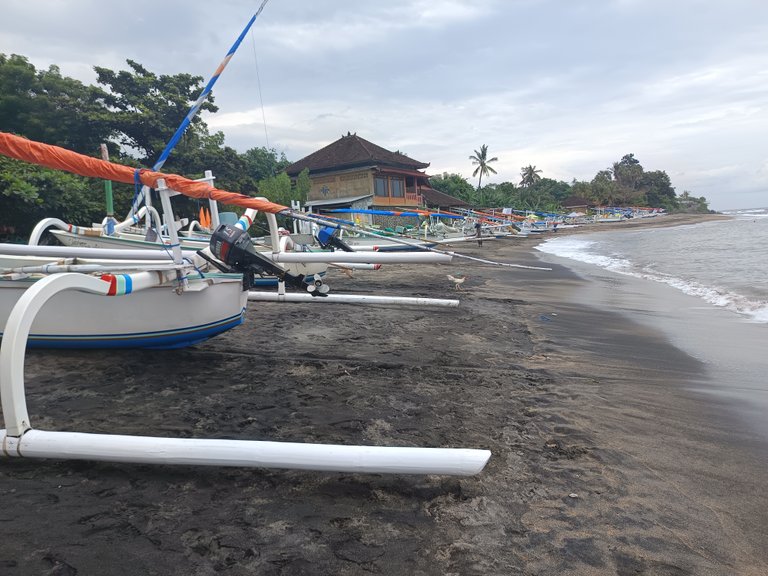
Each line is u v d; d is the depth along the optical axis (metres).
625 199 109.06
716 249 23.48
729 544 2.60
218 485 2.85
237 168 23.78
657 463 3.47
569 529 2.66
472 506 2.81
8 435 2.89
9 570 2.07
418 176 39.50
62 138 18.16
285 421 3.82
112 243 8.28
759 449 3.72
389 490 2.90
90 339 4.97
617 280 14.54
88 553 2.22
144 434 3.46
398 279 13.84
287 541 2.40
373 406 4.24
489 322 8.25
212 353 5.48
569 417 4.24
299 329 6.97
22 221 12.69
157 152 20.20
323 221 6.20
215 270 5.54
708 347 6.85
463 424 3.98
